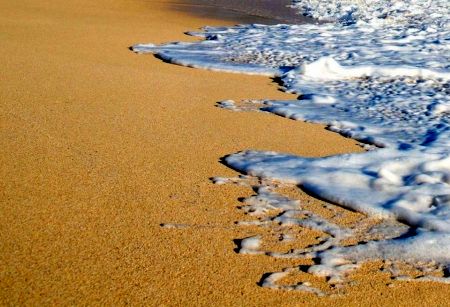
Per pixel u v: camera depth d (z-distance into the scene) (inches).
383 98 244.7
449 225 118.7
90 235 109.7
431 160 158.7
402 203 129.0
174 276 98.2
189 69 291.3
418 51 367.9
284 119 203.5
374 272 102.7
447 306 93.6
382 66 301.7
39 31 370.3
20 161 143.3
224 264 103.1
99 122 180.2
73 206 121.1
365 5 669.9
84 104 200.2
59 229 111.1
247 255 106.6
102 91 221.3
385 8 639.8
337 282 99.3
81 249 104.4
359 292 96.5
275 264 104.0
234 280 98.2
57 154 149.9
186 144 165.9
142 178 138.6
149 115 193.2
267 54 348.2
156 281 96.3
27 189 127.7
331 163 155.3
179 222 117.6
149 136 170.6
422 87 269.7
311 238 114.2
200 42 386.9
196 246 108.7
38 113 184.7
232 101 224.7
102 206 122.2
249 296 94.0
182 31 439.5
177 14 546.9
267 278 99.3
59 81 232.1
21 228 110.3
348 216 124.3
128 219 117.3
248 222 119.5
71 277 95.5
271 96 242.2
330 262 105.1
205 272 100.1
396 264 105.4
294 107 221.0
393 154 164.4
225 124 190.2
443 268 104.4
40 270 96.8
